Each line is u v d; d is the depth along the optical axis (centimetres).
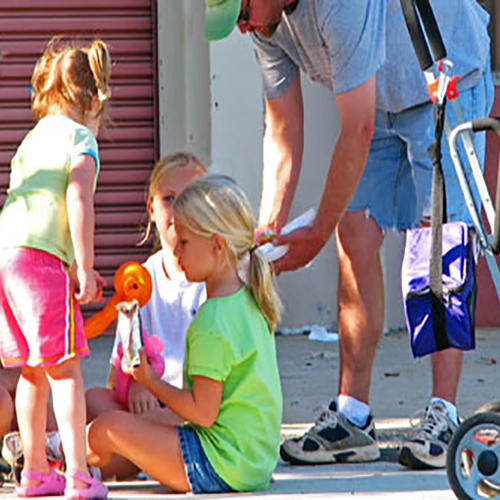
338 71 1577
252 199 2997
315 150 2991
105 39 3023
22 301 1363
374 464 1692
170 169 1590
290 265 1680
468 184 1459
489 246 1453
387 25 1698
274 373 1430
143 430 1390
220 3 1586
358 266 1744
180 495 1378
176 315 1591
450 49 1711
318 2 1564
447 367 1686
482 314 3072
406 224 1781
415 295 1563
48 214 1380
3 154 3025
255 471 1401
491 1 2956
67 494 1343
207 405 1370
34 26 3002
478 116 1750
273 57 1767
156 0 3025
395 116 1747
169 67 3039
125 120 3039
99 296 1402
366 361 1731
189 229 1393
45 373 1406
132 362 1366
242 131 2989
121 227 3045
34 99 1500
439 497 1349
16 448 1464
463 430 1294
